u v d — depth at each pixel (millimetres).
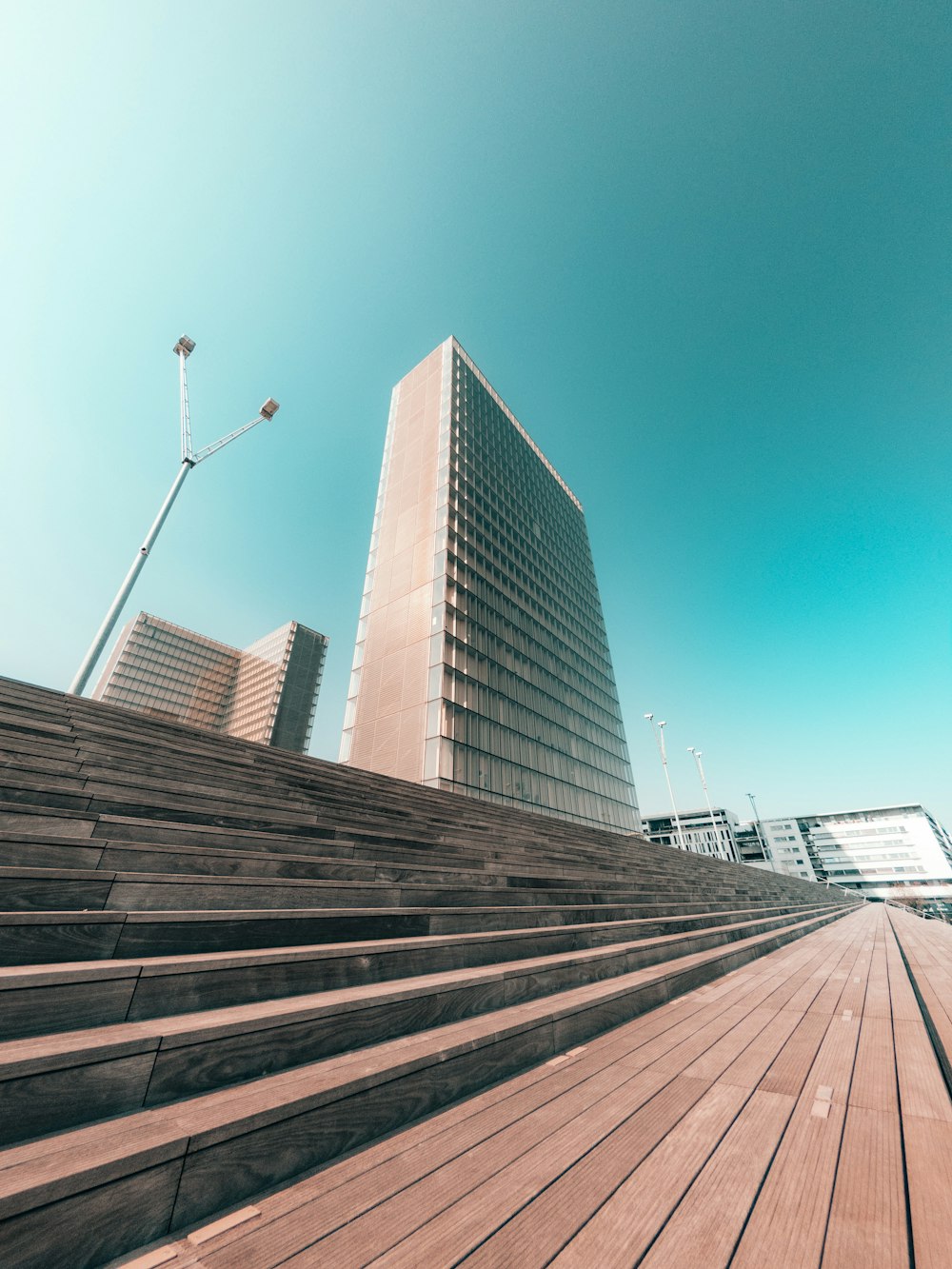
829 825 97375
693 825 90312
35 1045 1896
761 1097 2879
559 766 32219
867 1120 2584
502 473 40094
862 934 13492
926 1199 1891
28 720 4926
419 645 26500
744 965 7820
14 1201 1379
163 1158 1685
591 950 5566
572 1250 1605
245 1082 2264
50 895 2732
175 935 2900
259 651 92500
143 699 81312
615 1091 2949
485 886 6023
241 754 7500
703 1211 1820
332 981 3170
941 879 85500
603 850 12703
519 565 37062
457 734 24031
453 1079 2826
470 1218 1763
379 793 8789
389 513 35094
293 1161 2025
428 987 3307
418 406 39938
